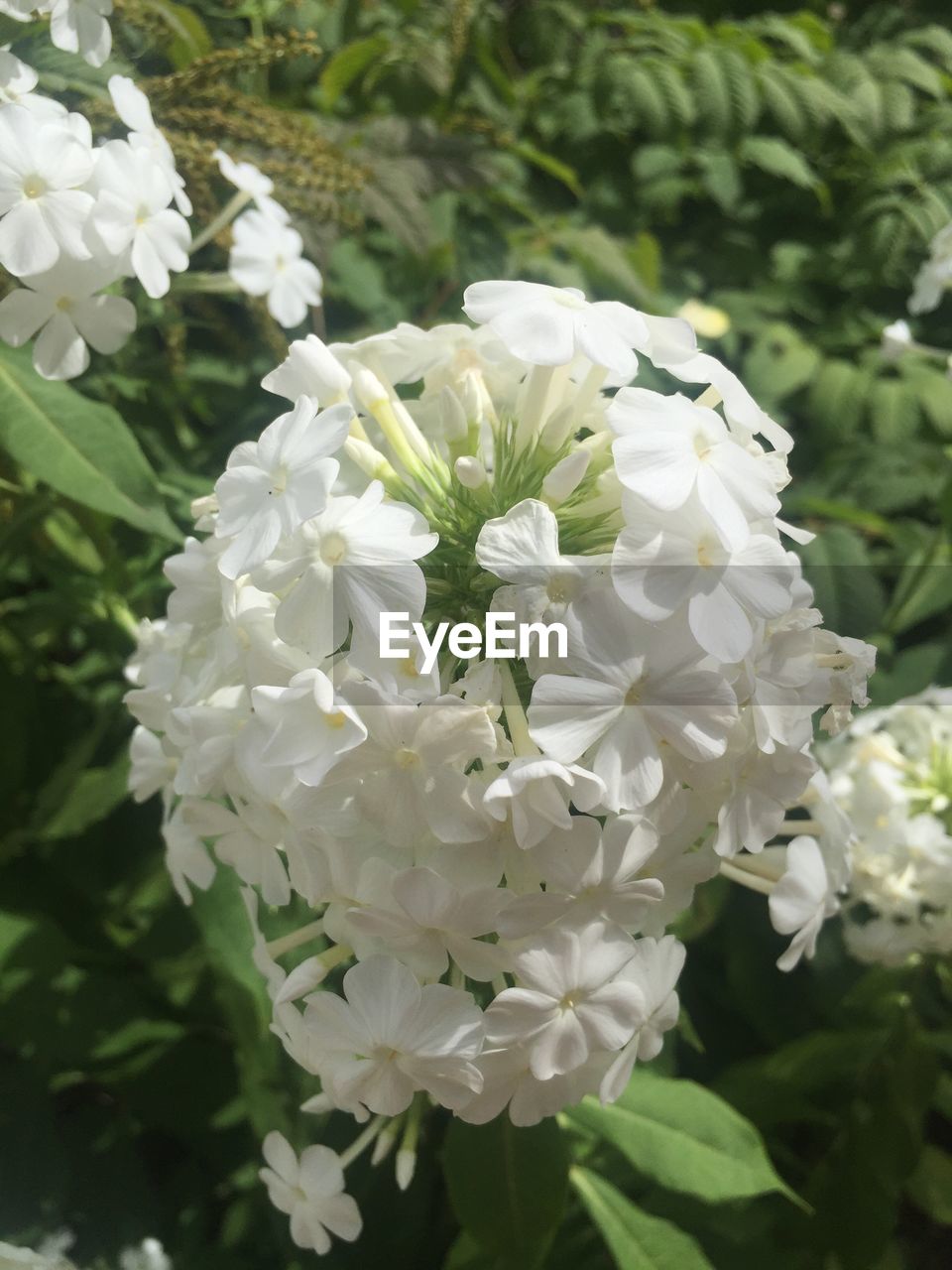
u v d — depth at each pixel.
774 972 0.32
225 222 0.27
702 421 0.17
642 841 0.16
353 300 0.34
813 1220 0.29
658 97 0.39
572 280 0.36
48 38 0.24
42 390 0.23
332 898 0.17
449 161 0.32
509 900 0.16
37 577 0.34
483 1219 0.22
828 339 0.43
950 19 0.54
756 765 0.18
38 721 0.32
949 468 0.38
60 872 0.30
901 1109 0.29
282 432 0.18
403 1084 0.17
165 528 0.23
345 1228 0.20
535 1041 0.17
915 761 0.31
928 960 0.30
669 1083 0.24
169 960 0.28
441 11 0.41
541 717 0.16
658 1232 0.24
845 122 0.41
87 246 0.21
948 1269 0.37
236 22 0.32
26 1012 0.26
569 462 0.17
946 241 0.33
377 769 0.16
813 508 0.38
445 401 0.19
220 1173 0.30
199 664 0.21
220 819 0.19
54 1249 0.26
